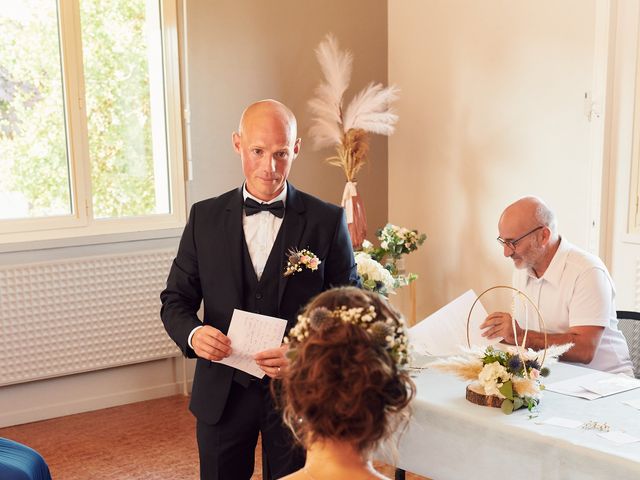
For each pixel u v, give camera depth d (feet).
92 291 14.47
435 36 16.63
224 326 7.95
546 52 14.47
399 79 17.63
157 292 15.23
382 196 18.19
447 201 16.84
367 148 16.33
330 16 16.93
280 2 16.24
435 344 9.07
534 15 14.61
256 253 8.09
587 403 7.70
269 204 8.02
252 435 7.98
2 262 13.70
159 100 15.38
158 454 12.73
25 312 13.84
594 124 13.73
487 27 15.51
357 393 3.55
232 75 15.83
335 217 8.29
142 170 15.35
